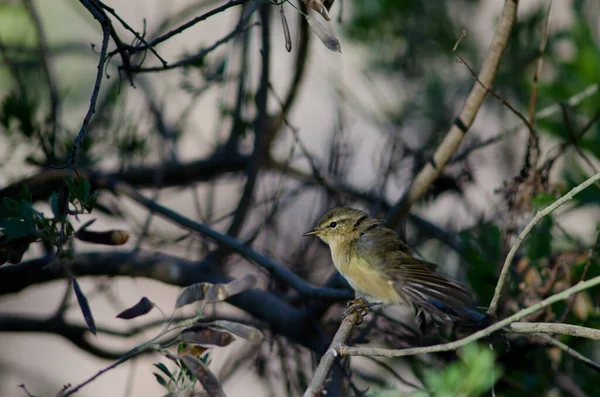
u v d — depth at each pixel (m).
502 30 8.68
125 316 6.25
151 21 14.62
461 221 12.61
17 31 13.38
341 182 11.77
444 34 13.22
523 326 6.82
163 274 10.24
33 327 10.80
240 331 6.09
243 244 10.07
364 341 9.33
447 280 7.92
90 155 10.91
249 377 13.56
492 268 9.41
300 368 10.32
